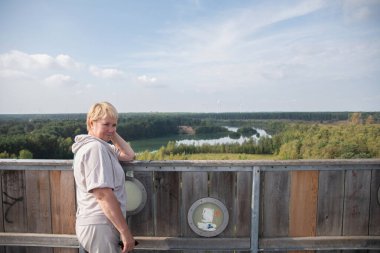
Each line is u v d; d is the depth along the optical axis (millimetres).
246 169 2068
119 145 1947
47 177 2143
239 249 2129
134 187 2102
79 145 1576
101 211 1548
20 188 2160
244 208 2127
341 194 2123
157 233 2162
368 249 2158
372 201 2127
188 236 2158
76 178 1556
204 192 2117
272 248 2129
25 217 2180
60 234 2170
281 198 2127
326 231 2156
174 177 2115
